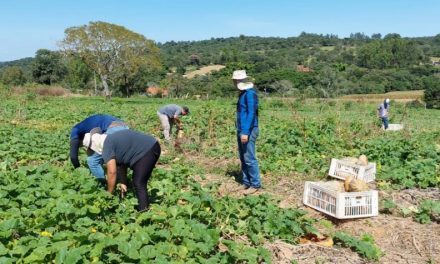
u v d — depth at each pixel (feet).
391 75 311.68
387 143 43.42
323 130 51.65
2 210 20.86
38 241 17.07
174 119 44.19
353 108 129.39
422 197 28.14
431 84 193.36
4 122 61.82
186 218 20.79
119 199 22.75
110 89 232.32
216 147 44.06
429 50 519.60
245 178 29.81
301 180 31.96
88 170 25.82
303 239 21.84
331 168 32.40
